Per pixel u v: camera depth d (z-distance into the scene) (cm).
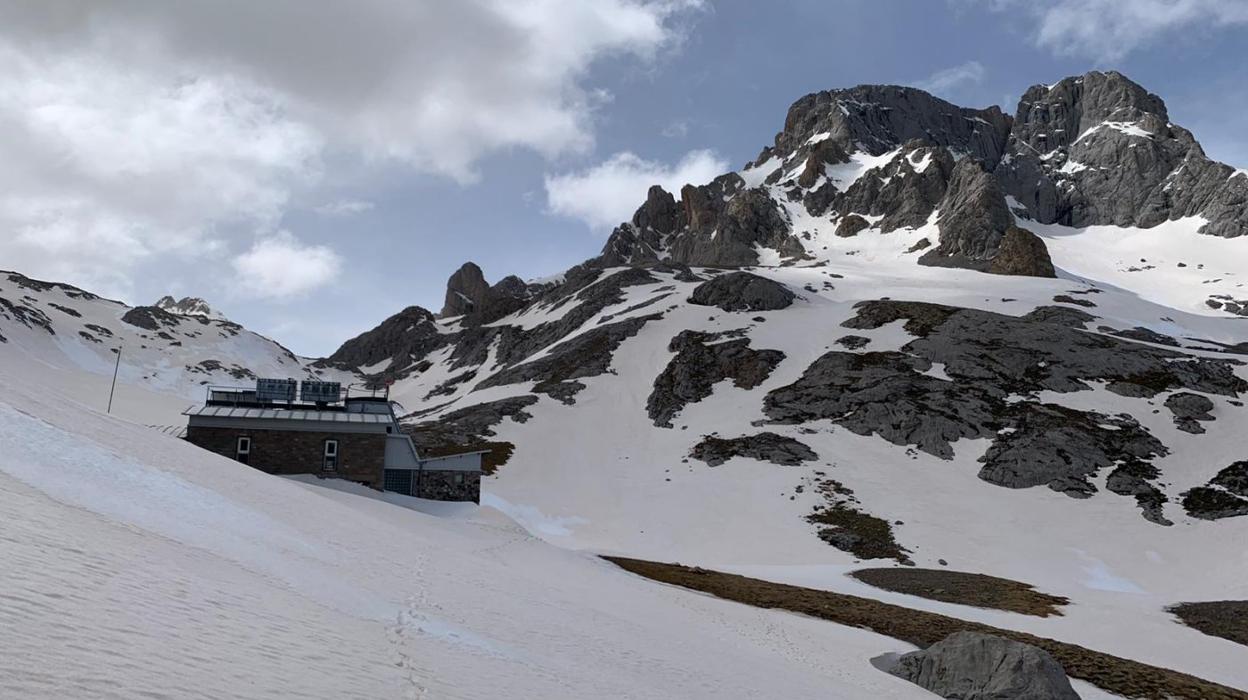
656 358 15212
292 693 762
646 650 2177
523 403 13300
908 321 14925
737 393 13200
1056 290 18312
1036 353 12812
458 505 6600
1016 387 11825
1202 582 7038
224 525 1933
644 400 13588
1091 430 10338
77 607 781
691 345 15100
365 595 1684
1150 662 4244
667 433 12106
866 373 12725
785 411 12006
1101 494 8994
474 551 4053
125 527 1380
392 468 6638
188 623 888
